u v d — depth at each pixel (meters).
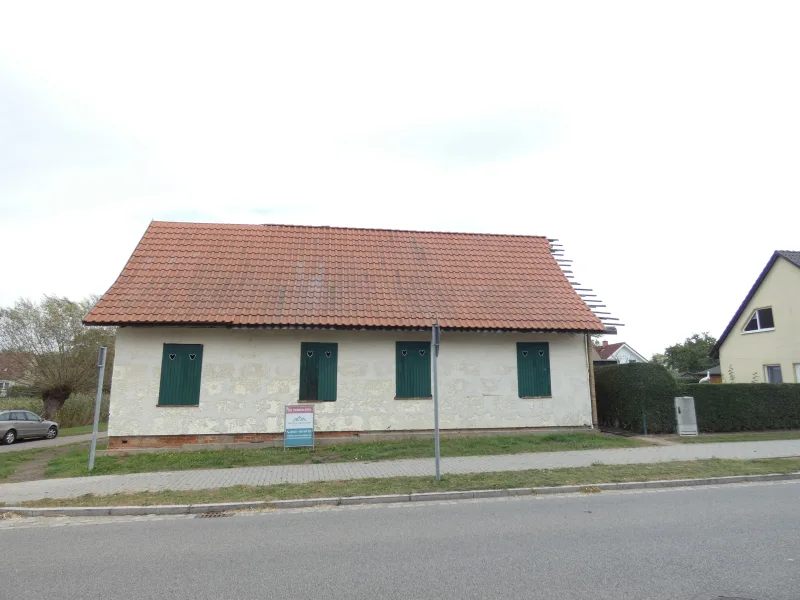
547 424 15.09
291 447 13.27
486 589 4.57
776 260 23.39
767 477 9.64
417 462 11.32
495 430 14.79
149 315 13.20
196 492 8.95
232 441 13.56
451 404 14.68
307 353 14.27
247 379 13.85
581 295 18.11
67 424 31.59
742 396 16.14
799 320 22.11
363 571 5.12
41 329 32.22
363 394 14.31
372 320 14.06
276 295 14.61
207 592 4.67
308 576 5.02
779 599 4.24
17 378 32.59
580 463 10.93
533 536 6.21
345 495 8.48
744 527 6.42
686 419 15.05
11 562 5.67
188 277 14.86
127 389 13.36
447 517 7.29
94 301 34.56
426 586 4.67
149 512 8.02
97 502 8.38
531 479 9.38
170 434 13.36
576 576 4.84
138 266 14.98
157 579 5.04
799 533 6.13
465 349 14.98
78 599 4.56
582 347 15.65
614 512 7.34
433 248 18.16
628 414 15.97
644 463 10.81
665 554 5.43
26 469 12.30
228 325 13.30
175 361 13.66
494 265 17.66
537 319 15.05
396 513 7.63
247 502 8.19
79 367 32.78
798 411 16.58
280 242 17.14
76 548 6.20
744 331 25.19
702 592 4.41
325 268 16.17
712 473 9.75
